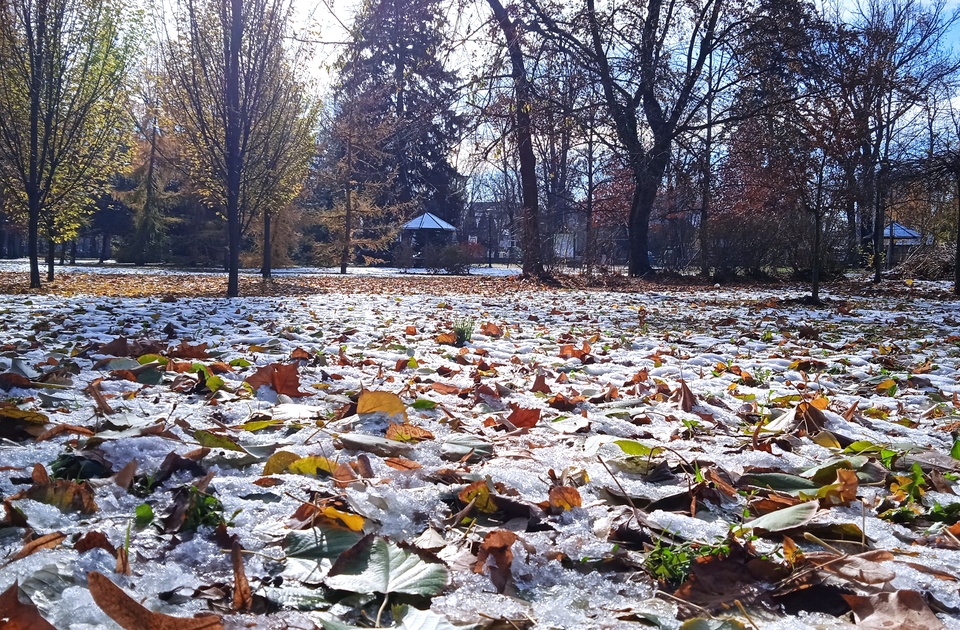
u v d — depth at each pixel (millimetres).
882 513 2160
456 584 1540
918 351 6836
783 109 18703
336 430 2844
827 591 1548
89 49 15039
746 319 10078
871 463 2686
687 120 21359
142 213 37094
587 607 1504
